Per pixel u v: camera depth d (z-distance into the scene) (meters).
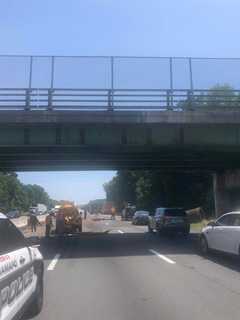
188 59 28.94
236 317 9.12
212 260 18.77
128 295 11.42
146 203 84.31
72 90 26.98
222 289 12.16
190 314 9.37
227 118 27.28
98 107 26.62
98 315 9.34
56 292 11.92
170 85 28.25
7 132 27.02
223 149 28.56
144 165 40.91
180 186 73.75
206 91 28.28
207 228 20.16
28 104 26.33
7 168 44.12
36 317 9.20
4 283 6.65
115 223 67.31
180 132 28.03
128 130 27.80
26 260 8.34
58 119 26.22
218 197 44.22
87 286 12.82
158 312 9.56
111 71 27.59
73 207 37.12
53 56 27.45
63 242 29.88
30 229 50.66
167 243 27.89
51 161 36.94
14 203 161.25
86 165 40.47
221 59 29.45
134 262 18.36
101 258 20.05
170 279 13.91
